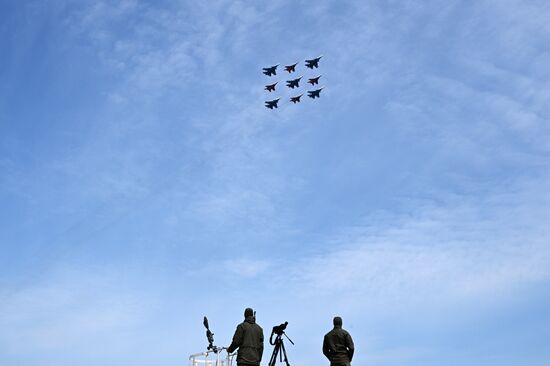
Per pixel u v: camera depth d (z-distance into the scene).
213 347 27.05
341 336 23.02
